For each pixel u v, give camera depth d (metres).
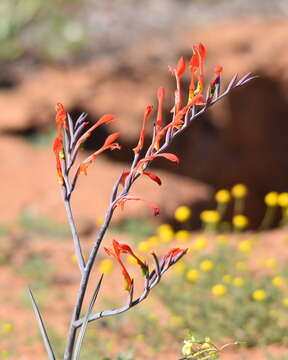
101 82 13.96
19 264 8.43
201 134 13.86
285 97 13.64
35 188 11.01
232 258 7.16
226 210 13.75
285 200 7.46
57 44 14.94
